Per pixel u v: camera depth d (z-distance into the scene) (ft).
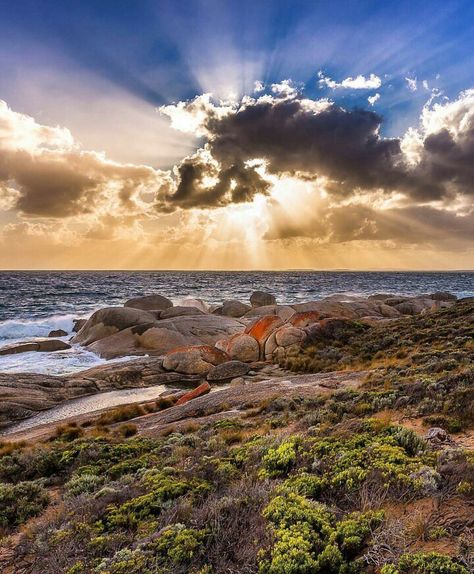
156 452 36.35
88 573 16.38
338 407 38.60
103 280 514.68
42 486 31.30
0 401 69.67
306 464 23.59
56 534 20.26
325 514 17.22
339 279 597.52
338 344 95.71
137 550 16.93
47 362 103.55
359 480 19.69
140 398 76.13
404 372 52.21
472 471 18.33
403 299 177.06
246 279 592.60
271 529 16.63
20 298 254.27
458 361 53.42
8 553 20.45
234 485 22.90
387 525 15.72
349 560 14.69
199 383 85.92
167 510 20.52
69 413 68.74
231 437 37.40
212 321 125.59
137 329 117.50
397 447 23.35
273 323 108.58
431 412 33.19
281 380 69.21
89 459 35.86
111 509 22.13
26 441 49.65
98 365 95.81
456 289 364.17
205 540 17.21
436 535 14.64
